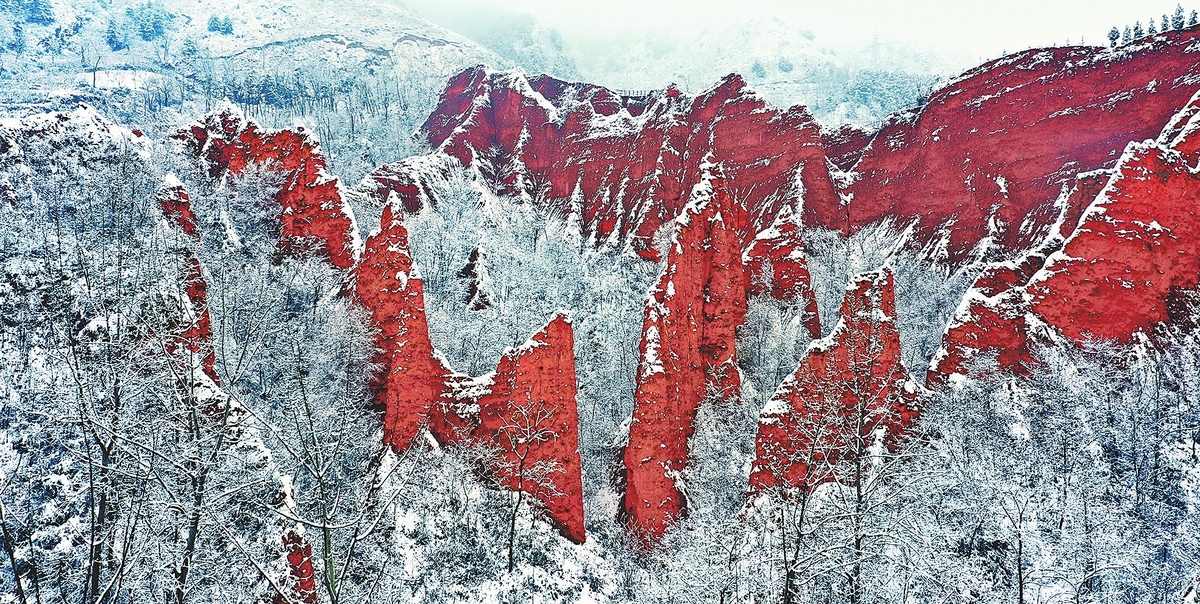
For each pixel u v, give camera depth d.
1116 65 80.56
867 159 102.75
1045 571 32.22
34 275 38.97
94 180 53.34
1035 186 82.06
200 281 41.38
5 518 25.78
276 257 58.50
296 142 63.78
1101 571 32.38
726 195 59.56
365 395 46.69
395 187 91.00
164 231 47.41
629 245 93.94
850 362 43.44
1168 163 48.66
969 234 84.31
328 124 153.00
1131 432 40.38
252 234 59.12
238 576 26.69
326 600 29.94
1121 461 39.47
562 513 41.75
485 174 111.19
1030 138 84.50
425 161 100.31
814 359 44.09
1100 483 37.38
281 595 26.17
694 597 35.00
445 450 43.00
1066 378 43.97
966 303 50.44
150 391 29.97
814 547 34.72
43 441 29.98
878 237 93.69
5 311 36.28
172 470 26.34
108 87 158.00
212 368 37.41
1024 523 34.09
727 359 53.84
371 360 47.56
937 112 95.69
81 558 26.25
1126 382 44.31
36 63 196.38
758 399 55.03
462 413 43.69
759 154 102.06
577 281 79.12
